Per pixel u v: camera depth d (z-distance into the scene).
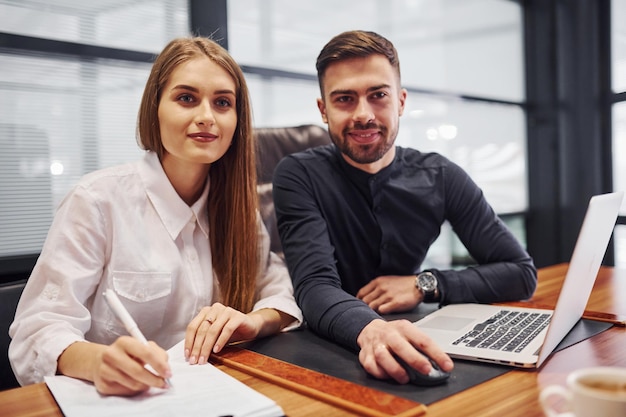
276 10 2.77
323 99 1.35
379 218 1.40
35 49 2.02
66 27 2.10
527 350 0.83
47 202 2.09
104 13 2.19
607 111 3.73
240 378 0.78
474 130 3.75
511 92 3.98
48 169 2.09
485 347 0.86
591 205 0.72
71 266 1.03
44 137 2.07
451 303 1.24
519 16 4.02
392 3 3.29
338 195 1.39
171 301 1.17
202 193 1.27
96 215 1.09
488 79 3.83
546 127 4.00
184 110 1.11
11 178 2.01
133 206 1.15
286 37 2.81
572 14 3.79
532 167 4.09
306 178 1.39
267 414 0.64
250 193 1.24
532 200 4.10
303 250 1.23
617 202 0.89
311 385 0.72
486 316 1.08
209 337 0.90
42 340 0.89
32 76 2.03
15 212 2.03
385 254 1.41
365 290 1.29
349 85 1.27
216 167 1.26
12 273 2.00
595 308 1.17
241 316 0.96
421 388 0.72
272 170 1.70
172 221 1.18
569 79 3.85
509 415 0.63
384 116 1.29
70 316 0.98
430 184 1.46
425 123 3.46
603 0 3.70
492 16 3.84
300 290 1.15
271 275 1.30
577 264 0.76
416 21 3.42
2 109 1.98
